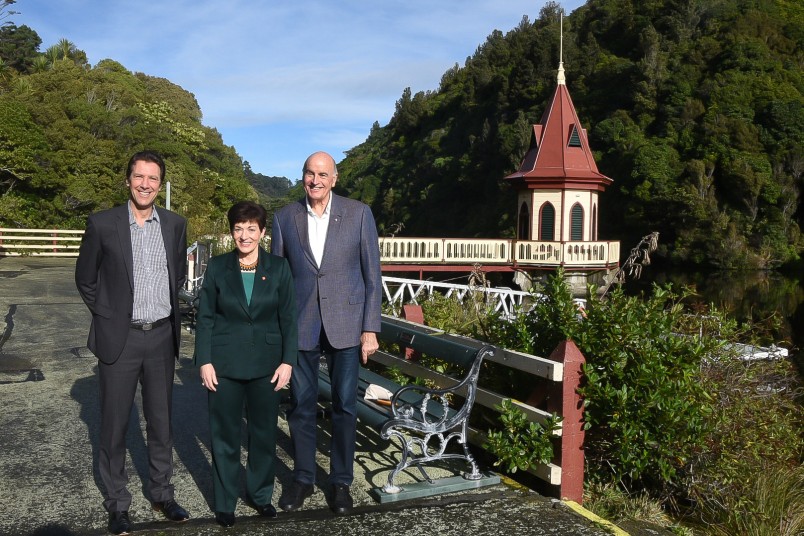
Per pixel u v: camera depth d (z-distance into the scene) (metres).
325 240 4.11
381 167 90.81
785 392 6.09
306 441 4.16
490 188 59.16
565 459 4.30
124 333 3.68
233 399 3.81
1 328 10.75
